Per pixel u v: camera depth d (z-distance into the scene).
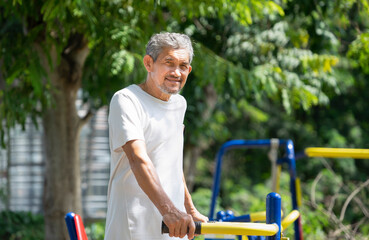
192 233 2.49
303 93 6.94
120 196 2.90
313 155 4.96
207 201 10.27
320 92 7.39
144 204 2.89
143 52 5.71
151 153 2.92
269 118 17.05
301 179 15.90
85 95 8.20
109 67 5.60
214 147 17.42
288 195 8.27
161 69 2.88
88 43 6.40
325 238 7.05
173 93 2.90
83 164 11.23
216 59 6.55
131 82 7.02
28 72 5.75
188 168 11.08
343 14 7.04
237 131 16.94
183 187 3.09
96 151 11.35
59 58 5.69
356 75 13.32
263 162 18.42
